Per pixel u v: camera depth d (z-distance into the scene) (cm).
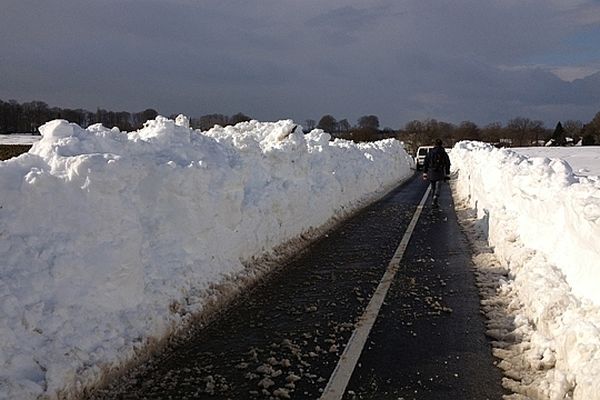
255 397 398
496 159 1133
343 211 1416
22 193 426
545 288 523
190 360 462
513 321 538
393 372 438
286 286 699
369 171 2105
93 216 457
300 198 1019
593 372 362
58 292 413
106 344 423
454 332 529
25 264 402
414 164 4888
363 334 525
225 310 596
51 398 356
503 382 415
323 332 531
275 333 528
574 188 521
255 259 785
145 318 479
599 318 417
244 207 803
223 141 948
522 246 716
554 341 448
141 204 579
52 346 381
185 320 531
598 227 437
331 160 1475
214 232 673
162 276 550
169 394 402
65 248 429
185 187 619
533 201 681
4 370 347
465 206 1611
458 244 996
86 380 387
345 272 777
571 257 527
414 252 924
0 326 354
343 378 429
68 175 456
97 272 444
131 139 656
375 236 1093
